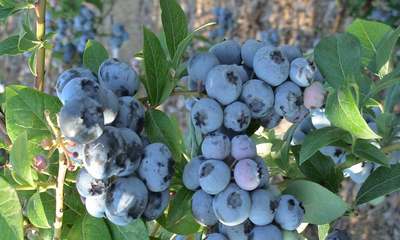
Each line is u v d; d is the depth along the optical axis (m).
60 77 0.32
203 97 0.35
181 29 0.37
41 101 0.33
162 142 0.33
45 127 0.33
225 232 0.33
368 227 1.04
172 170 0.31
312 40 1.24
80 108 0.26
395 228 1.03
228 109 0.33
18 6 0.40
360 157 0.35
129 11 1.43
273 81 0.34
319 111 0.36
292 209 0.33
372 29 0.45
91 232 0.32
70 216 0.34
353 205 0.38
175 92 0.35
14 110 0.33
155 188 0.31
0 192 0.29
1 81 0.78
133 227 0.32
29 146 0.33
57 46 0.86
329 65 0.36
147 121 0.33
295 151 0.39
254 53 0.35
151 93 0.34
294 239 0.34
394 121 0.39
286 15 1.29
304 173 0.38
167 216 0.33
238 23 1.34
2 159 0.45
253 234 0.32
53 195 0.35
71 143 0.28
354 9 0.96
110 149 0.28
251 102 0.34
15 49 0.42
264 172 0.32
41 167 0.31
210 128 0.33
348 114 0.32
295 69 0.34
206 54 0.35
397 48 0.79
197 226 0.37
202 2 1.39
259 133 0.44
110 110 0.29
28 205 0.32
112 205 0.30
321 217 0.34
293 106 0.34
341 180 0.38
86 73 0.33
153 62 0.34
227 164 0.33
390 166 0.37
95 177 0.29
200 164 0.33
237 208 0.31
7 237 0.29
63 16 0.86
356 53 0.36
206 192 0.32
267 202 0.32
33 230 0.36
